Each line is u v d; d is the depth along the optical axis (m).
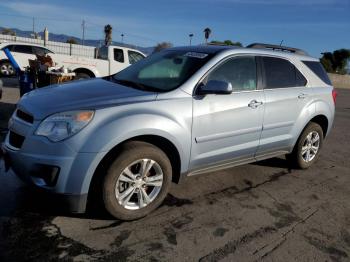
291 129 5.08
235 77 4.33
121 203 3.42
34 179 3.21
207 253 3.15
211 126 3.96
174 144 3.65
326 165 6.04
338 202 4.53
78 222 3.43
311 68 5.51
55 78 8.21
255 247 3.32
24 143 3.22
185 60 4.28
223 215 3.87
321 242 3.53
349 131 9.54
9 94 10.53
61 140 3.11
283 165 5.77
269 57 4.83
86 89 3.84
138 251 3.08
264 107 4.55
